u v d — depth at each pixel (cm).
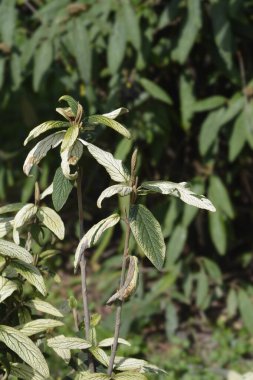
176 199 649
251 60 659
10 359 285
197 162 689
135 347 639
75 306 306
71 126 269
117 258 732
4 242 273
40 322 279
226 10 596
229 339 677
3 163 780
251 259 767
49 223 288
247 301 671
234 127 618
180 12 605
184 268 684
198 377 598
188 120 648
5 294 265
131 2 618
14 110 812
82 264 282
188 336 687
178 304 722
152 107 658
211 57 636
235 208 744
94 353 279
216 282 692
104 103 675
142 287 673
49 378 288
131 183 263
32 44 608
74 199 747
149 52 620
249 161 707
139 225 256
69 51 599
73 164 262
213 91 684
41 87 667
